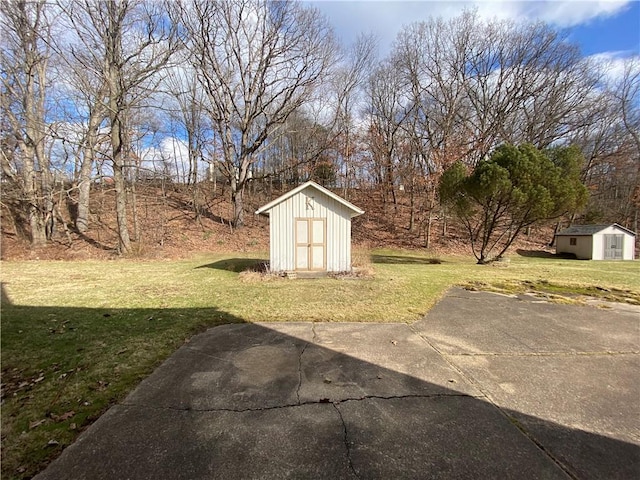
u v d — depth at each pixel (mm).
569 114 22672
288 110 20578
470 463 2064
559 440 2311
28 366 3541
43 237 15312
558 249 20719
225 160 21641
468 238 21625
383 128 25234
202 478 1933
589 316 5715
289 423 2498
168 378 3268
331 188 29047
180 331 4734
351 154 24516
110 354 3881
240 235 19781
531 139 23109
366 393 2973
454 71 22906
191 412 2650
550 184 12047
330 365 3594
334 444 2250
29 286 8211
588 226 19891
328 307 6160
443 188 14531
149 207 21969
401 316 5613
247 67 19453
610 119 23125
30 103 14805
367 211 26078
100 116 15414
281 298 6910
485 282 9336
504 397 2918
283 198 10023
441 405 2773
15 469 1994
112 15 13953
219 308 6051
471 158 21125
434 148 20609
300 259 10227
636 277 10500
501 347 4180
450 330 4871
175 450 2182
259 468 2018
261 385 3123
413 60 23344
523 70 22125
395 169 24734
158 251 15695
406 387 3094
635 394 2990
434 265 14000
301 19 18469
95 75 14680
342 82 23234
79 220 17281
